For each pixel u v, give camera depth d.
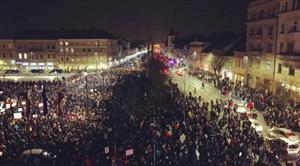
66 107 36.53
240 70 62.72
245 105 39.81
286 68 43.69
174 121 29.36
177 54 135.38
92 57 104.19
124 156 21.00
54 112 34.34
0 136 24.20
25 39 103.50
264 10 53.38
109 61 107.69
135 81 62.53
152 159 20.66
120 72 79.56
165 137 24.67
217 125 29.11
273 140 25.64
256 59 54.75
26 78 83.00
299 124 29.83
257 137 24.80
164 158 20.50
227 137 25.12
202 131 26.08
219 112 34.62
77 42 103.88
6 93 47.81
